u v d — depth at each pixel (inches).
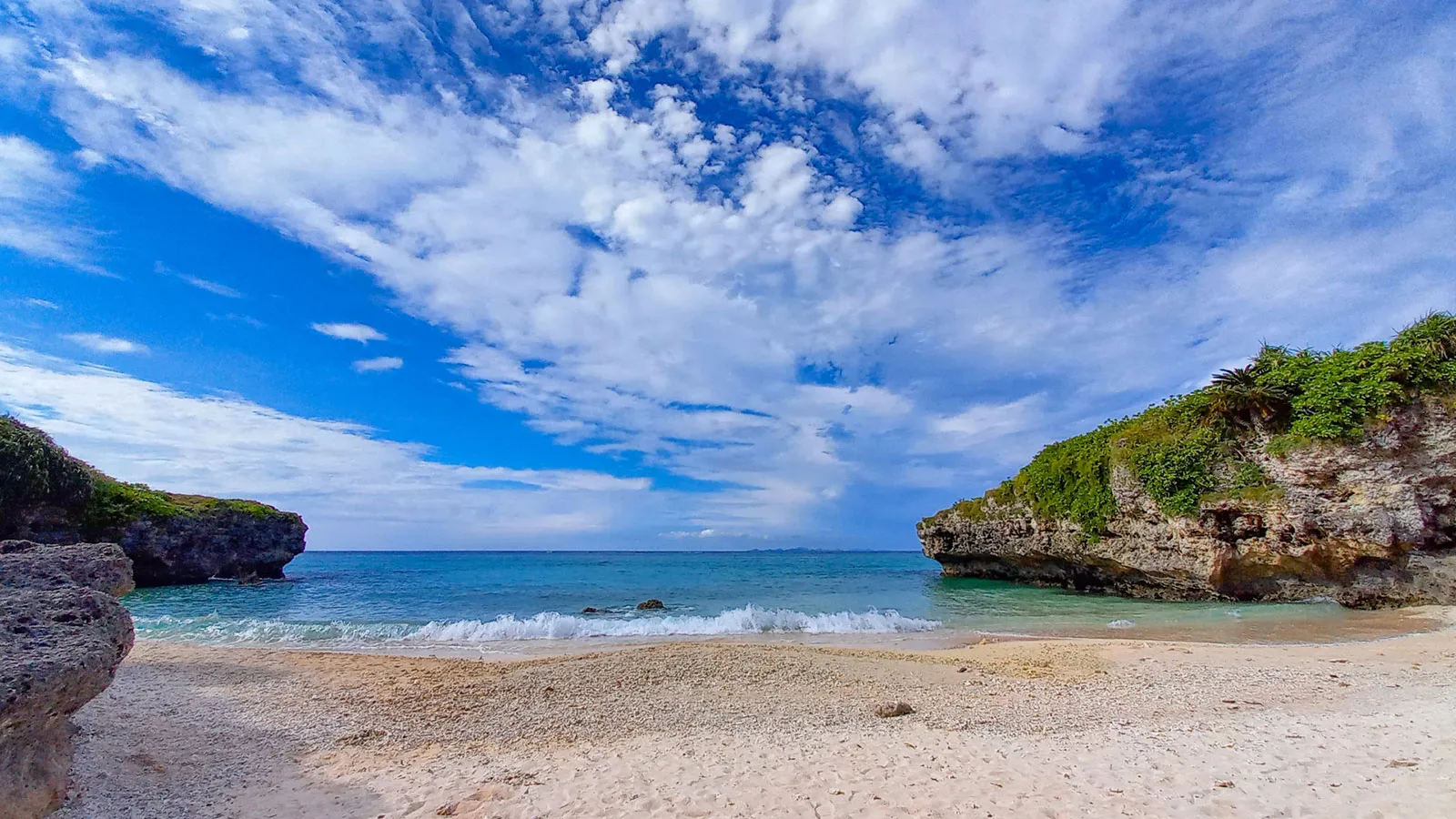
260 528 2214.6
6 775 237.6
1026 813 265.6
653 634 945.5
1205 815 254.7
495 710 490.0
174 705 466.6
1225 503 1263.5
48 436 1627.7
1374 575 1151.6
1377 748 323.3
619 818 274.5
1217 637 872.3
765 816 271.9
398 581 2113.7
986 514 1936.5
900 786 301.7
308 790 318.0
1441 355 1079.6
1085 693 525.0
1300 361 1240.2
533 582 1998.0
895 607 1301.7
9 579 292.0
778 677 592.4
